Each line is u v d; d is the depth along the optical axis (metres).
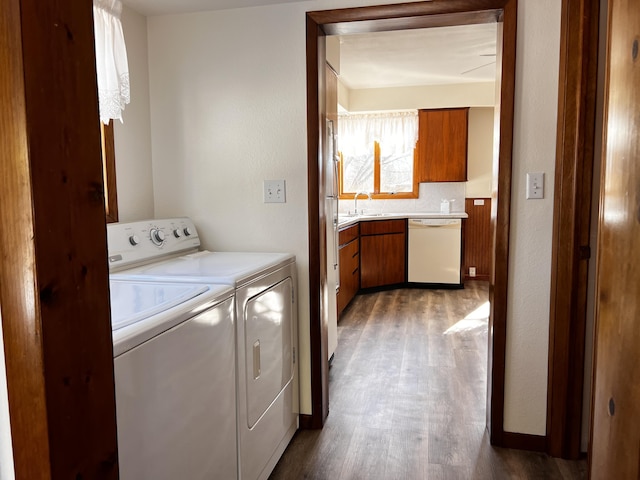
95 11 1.87
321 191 2.38
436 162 5.77
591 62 1.92
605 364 0.88
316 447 2.22
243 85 2.36
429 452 2.17
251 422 1.82
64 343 0.68
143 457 1.17
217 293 1.54
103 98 1.92
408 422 2.45
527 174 2.07
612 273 0.85
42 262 0.64
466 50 4.04
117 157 2.23
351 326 4.14
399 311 4.63
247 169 2.40
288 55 2.29
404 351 3.49
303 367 2.41
